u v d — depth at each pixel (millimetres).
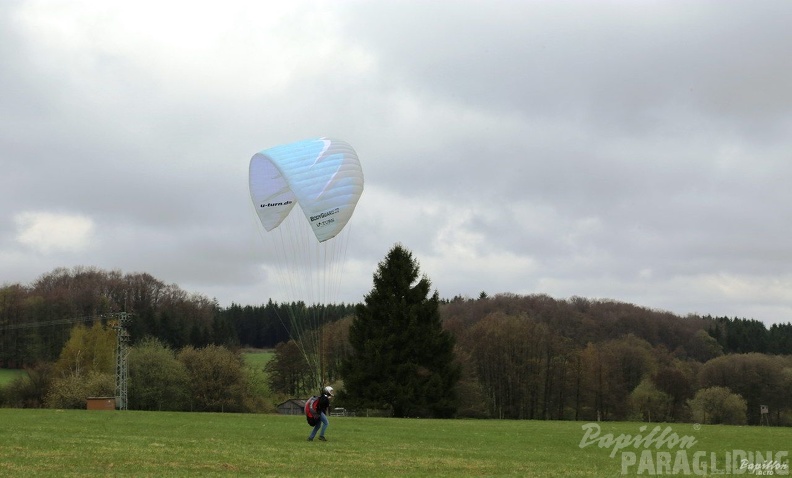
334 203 35875
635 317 127125
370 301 68375
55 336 108938
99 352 89438
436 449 27266
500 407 95062
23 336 106750
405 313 67438
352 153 38469
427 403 65875
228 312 148375
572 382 96812
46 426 29125
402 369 65875
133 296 132250
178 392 89000
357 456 24172
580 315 127812
